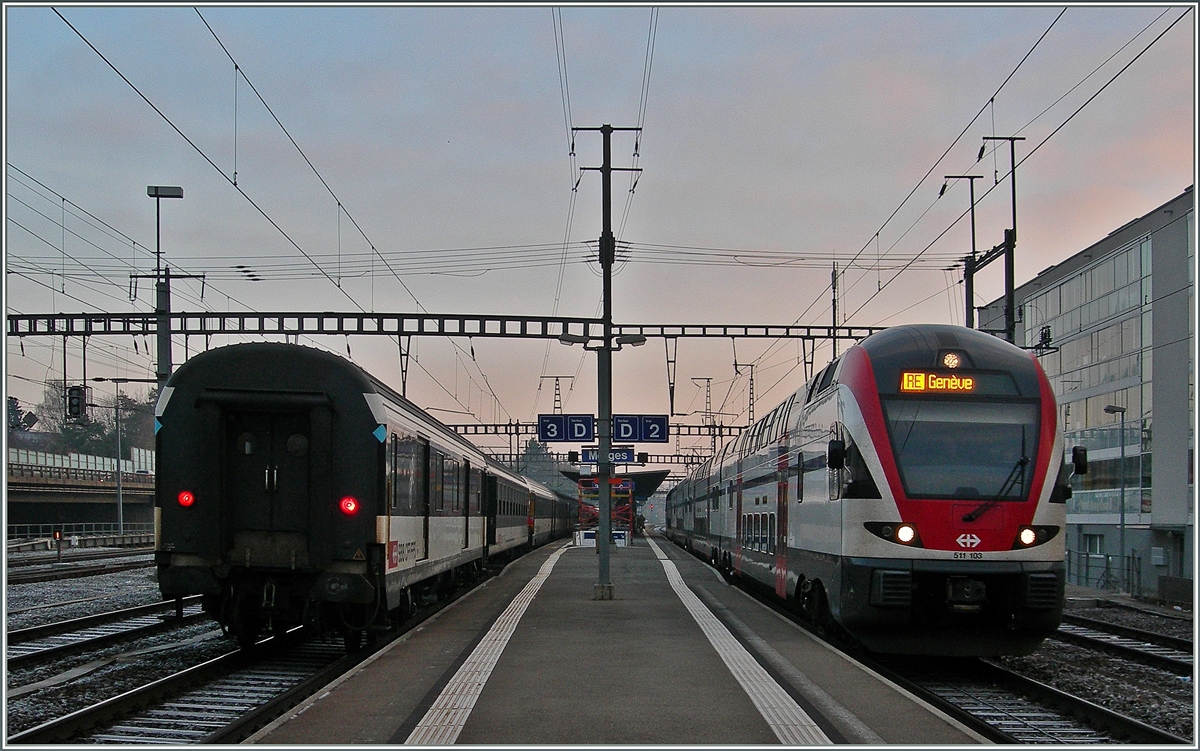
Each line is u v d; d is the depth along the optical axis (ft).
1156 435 102.58
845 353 46.70
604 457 69.82
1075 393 123.85
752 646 44.55
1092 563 116.26
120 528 174.60
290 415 40.86
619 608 61.57
